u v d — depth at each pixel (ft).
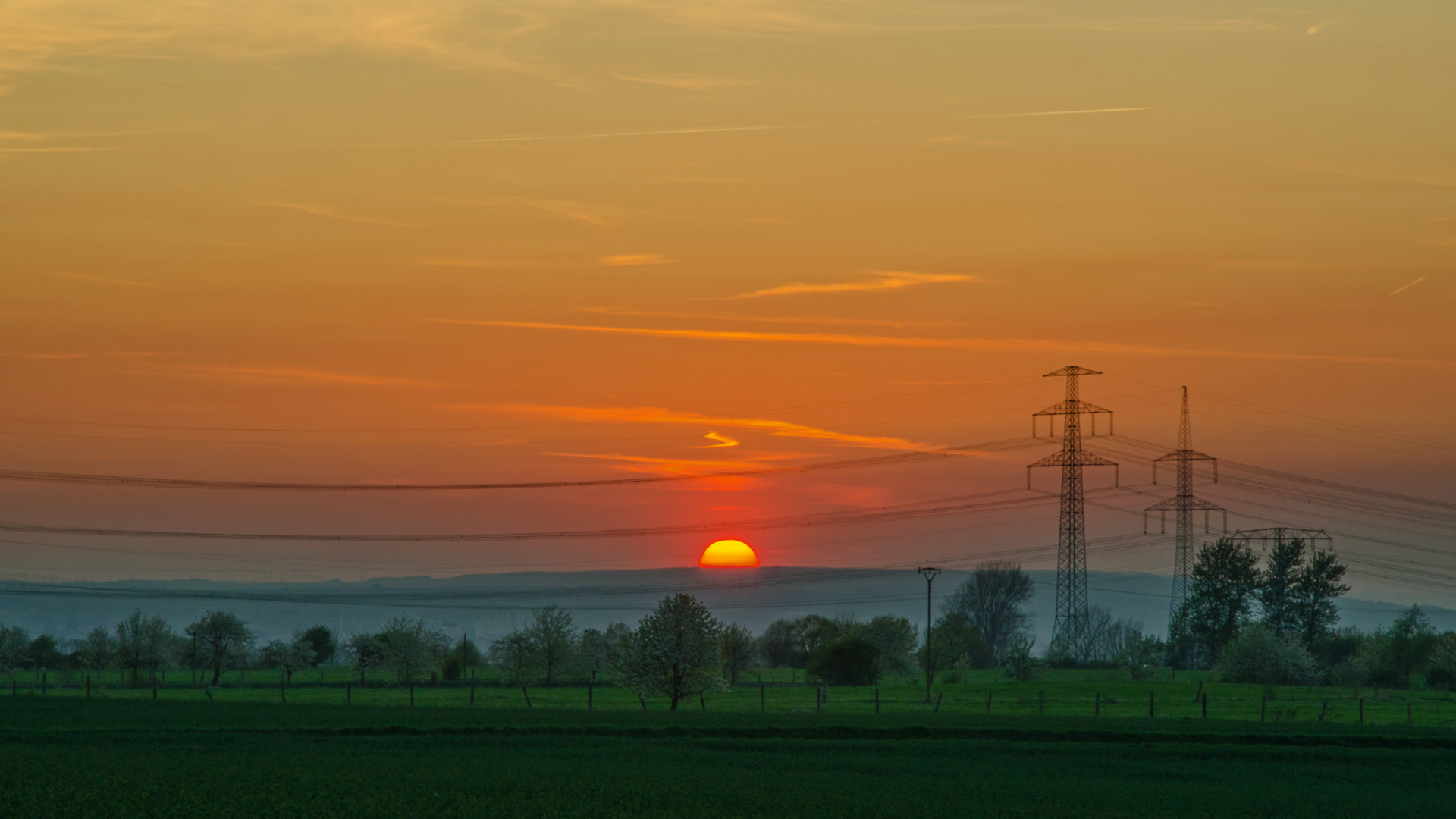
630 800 129.49
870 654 370.73
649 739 183.32
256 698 276.82
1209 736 187.32
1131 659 404.36
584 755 164.66
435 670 376.68
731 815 122.52
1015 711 246.68
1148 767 160.04
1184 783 147.84
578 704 273.33
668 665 261.65
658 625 264.11
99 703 238.68
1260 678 372.99
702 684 263.49
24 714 211.82
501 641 386.32
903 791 138.41
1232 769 159.22
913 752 171.53
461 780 140.67
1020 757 167.63
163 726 190.39
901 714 229.45
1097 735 188.65
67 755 158.40
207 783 135.74
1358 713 257.75
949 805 129.90
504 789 134.62
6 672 405.80
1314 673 376.07
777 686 372.38
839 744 177.68
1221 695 308.19
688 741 179.83
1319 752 173.68
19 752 160.15
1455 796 141.69
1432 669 398.42
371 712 222.69
